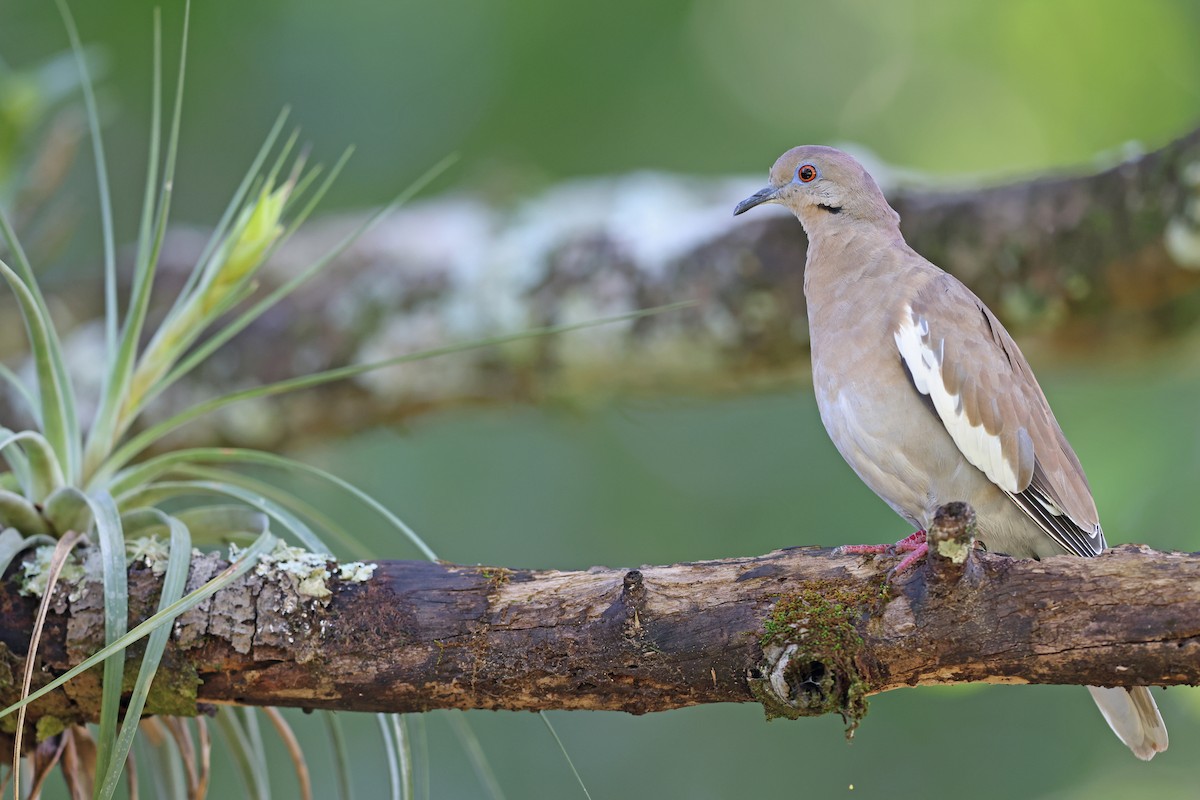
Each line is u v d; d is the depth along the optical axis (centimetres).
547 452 1354
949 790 1256
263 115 1328
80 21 1327
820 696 561
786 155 921
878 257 820
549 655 578
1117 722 705
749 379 1092
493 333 1092
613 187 1158
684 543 1341
